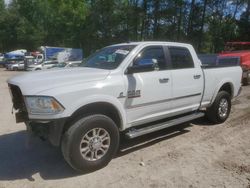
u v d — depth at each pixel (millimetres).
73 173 4395
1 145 5672
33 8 62688
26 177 4309
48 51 40812
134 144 5551
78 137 4164
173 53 5680
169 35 44938
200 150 5195
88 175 4312
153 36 45375
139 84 4902
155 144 5543
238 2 43344
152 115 5266
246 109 8375
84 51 48938
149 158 4887
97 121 4328
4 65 48875
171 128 6555
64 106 4059
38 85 4168
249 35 42219
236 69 7309
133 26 46281
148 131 5082
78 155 4188
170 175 4254
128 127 4965
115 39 47031
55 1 50719
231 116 7582
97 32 47344
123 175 4289
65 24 49875
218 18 43812
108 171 4426
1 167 4668
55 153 5203
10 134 6367
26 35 62562
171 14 44031
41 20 61750
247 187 3865
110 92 4512
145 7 45188
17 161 4891
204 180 4082
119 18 46219
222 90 7039
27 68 36156
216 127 6609
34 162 4832
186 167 4504
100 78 4512
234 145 5426
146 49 5203
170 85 5426
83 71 4801
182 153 5062
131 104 4836
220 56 13570
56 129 4105
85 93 4246
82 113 4406
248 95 11023
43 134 4316
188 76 5805
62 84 4195
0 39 67562
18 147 5535
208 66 6520
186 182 4035
